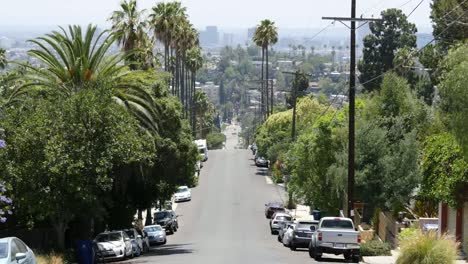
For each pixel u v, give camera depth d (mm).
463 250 42844
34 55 52500
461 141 29750
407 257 34375
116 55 55094
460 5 54969
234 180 139500
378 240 49156
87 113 44094
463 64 29016
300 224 54750
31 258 27297
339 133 62625
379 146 54844
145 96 57469
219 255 49406
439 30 76812
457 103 29094
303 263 42281
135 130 51062
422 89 109125
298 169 67875
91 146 44094
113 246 47562
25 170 42219
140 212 78000
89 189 43969
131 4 77875
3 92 57625
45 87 51688
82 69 52312
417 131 57688
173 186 67562
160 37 102562
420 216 56000
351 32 49250
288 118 132375
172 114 66188
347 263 43156
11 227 48844
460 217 44312
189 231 79875
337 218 45531
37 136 42781
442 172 46531
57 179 43125
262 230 80375
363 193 54875
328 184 63656
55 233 49719
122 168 59469
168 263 43062
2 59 94125
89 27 52875
